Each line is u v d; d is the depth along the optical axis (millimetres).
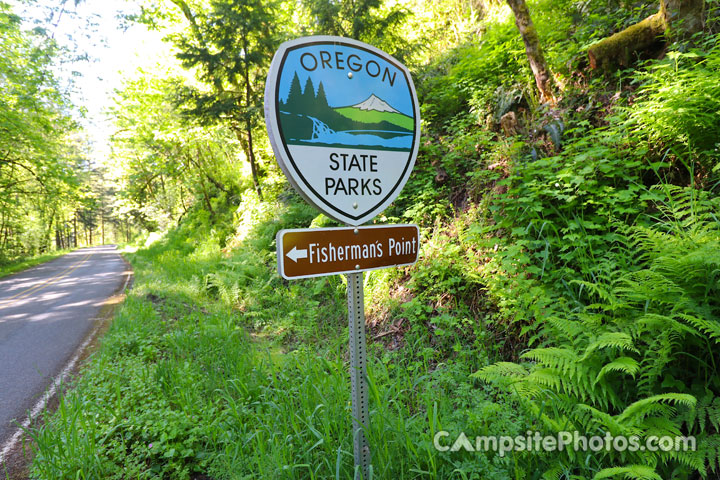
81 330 6363
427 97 7469
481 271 4031
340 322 5223
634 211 3158
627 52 4398
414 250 2203
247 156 14945
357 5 7688
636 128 3602
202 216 16875
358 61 1985
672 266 2293
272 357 4176
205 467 2604
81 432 2818
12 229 26188
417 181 5898
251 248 8977
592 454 2082
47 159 16656
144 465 2523
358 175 1984
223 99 11680
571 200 3357
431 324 4027
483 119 6129
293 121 1771
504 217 3969
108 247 52812
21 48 14297
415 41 8320
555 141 4336
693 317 1999
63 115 16141
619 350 2340
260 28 11023
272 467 2170
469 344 3570
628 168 3551
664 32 4148
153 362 4285
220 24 10859
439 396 2713
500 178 4559
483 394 2539
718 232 2523
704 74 3119
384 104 2082
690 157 3254
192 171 18031
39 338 5988
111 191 58312
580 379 2252
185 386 3391
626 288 2436
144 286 9188
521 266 3518
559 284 3162
